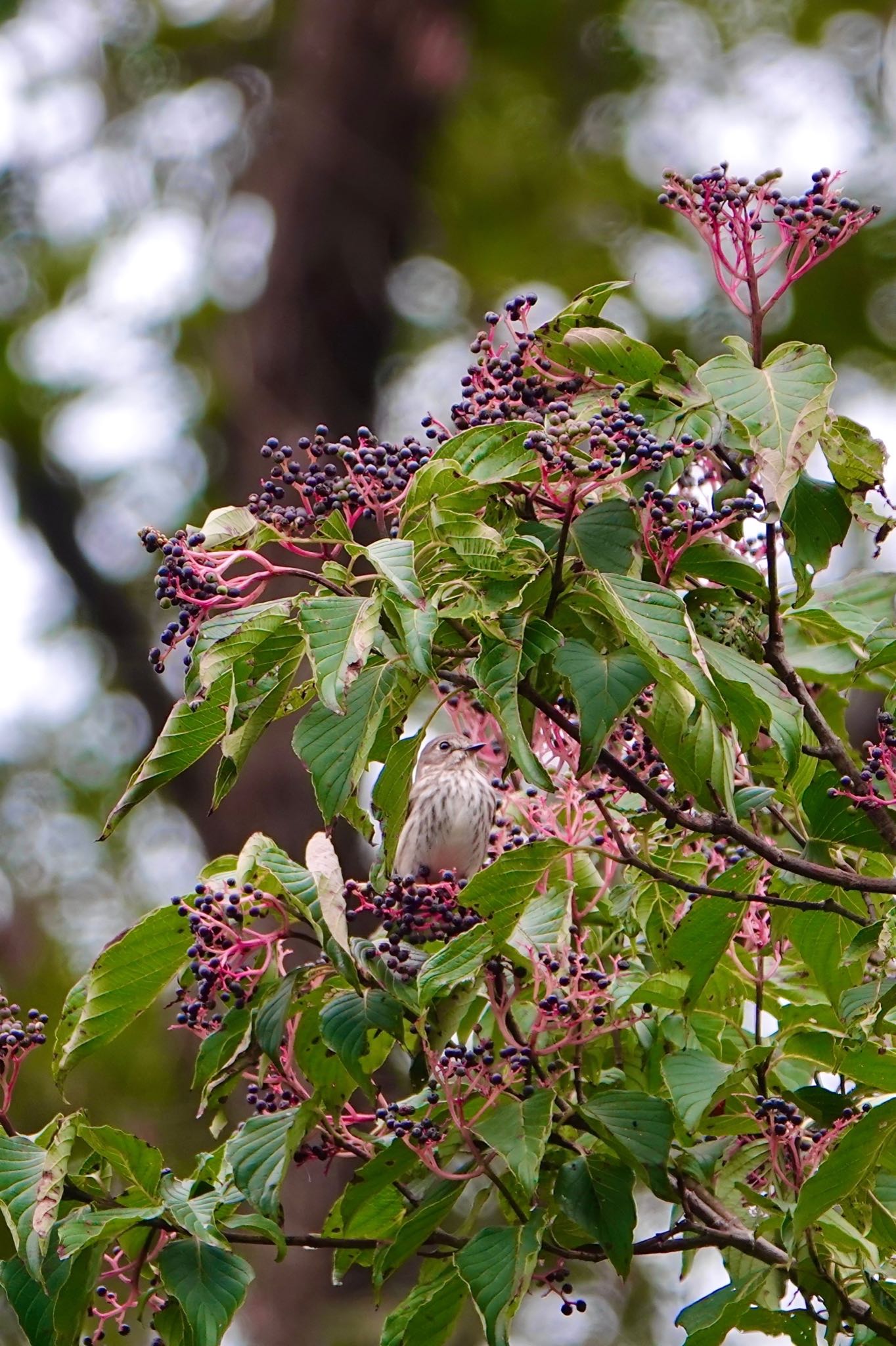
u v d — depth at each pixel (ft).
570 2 99.30
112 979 29.91
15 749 92.12
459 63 96.63
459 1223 43.57
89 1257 28.25
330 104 96.89
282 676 27.04
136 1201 28.86
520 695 27.09
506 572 26.05
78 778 91.50
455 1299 29.30
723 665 27.30
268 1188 28.17
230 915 28.66
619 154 97.40
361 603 24.89
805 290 86.22
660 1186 28.14
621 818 33.06
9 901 84.79
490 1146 27.89
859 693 69.87
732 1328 29.09
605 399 29.71
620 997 30.83
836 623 34.65
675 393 29.60
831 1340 28.91
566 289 94.48
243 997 29.40
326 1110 30.30
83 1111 28.32
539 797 32.91
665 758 27.30
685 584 29.81
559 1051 30.86
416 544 26.18
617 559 27.07
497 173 99.04
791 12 94.53
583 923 32.81
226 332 96.22
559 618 27.53
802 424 27.43
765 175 28.76
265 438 91.76
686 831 32.27
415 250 100.07
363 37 97.30
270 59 100.89
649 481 28.71
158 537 26.18
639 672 25.84
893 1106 26.35
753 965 34.22
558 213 97.14
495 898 27.50
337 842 77.66
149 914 29.60
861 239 85.81
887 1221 29.81
